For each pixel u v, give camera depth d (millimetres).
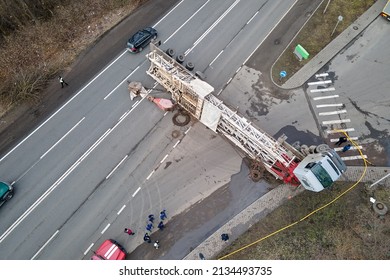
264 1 38719
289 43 35656
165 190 27375
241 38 35875
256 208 26734
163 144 29500
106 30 35812
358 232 25766
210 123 29000
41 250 24812
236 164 28672
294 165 26297
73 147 29156
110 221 26031
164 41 35219
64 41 34875
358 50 35438
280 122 30922
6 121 30281
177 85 29438
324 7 38312
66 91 31922
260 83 33062
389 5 36656
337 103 32125
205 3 38219
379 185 27859
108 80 32750
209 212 26516
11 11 33781
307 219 26281
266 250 24922
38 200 26734
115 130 30094
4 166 28141
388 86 33219
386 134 30516
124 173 28062
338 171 25312
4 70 32906
